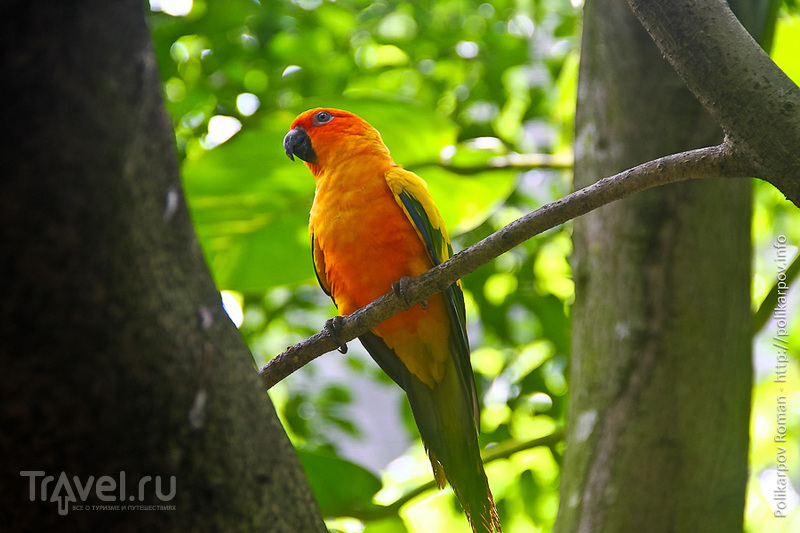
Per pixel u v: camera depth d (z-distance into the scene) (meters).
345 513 7.71
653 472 6.14
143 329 2.61
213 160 9.43
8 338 2.48
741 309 6.56
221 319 2.92
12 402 2.54
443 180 9.88
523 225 4.45
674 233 6.54
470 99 12.57
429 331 6.83
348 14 12.66
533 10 12.95
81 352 2.54
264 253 10.05
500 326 11.62
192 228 2.88
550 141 13.34
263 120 9.31
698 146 6.68
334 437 11.47
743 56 3.44
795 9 10.20
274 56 11.96
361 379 16.64
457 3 12.77
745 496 6.35
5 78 2.40
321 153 7.82
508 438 11.02
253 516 2.89
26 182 2.42
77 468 2.65
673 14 3.53
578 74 7.61
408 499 7.77
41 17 2.40
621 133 6.88
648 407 6.30
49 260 2.46
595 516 6.16
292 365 5.52
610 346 6.58
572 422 6.74
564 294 12.62
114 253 2.54
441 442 7.10
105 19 2.48
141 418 2.65
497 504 10.80
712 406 6.28
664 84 6.79
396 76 13.05
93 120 2.48
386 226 6.82
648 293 6.50
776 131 3.39
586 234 7.08
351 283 6.97
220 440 2.80
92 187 2.48
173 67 11.02
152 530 2.74
